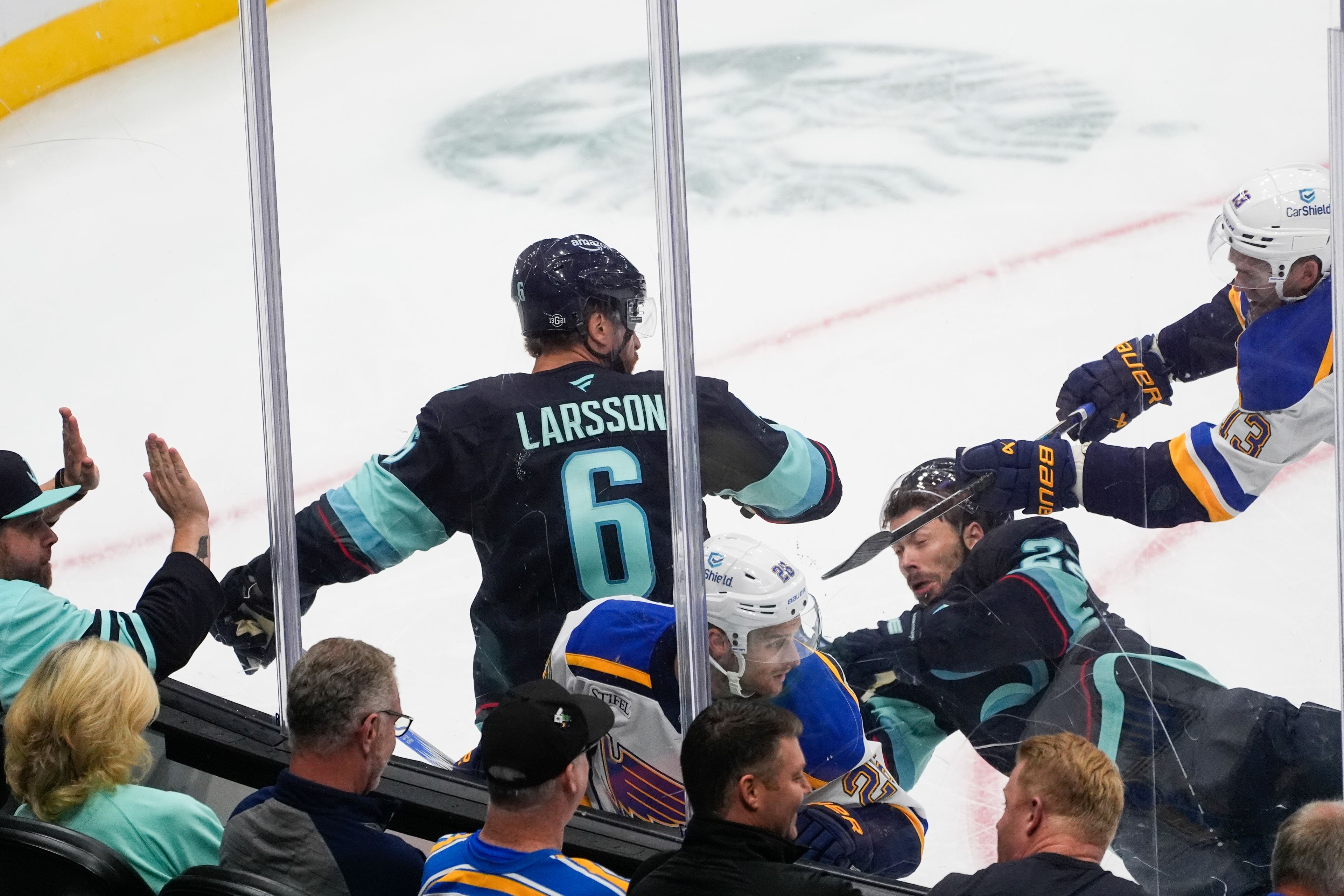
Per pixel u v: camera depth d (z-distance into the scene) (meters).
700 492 9.84
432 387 11.20
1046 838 6.62
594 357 10.73
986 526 10.19
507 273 11.28
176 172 12.34
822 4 10.94
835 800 9.77
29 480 11.46
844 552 10.34
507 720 6.32
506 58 11.55
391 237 11.41
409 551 10.95
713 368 11.17
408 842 9.83
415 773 10.16
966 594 10.08
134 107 12.38
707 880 6.06
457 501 10.89
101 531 12.41
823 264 10.90
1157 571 9.86
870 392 10.67
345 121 11.66
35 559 11.50
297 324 11.70
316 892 6.82
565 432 10.62
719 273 11.32
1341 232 8.98
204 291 12.20
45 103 12.58
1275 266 9.66
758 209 11.24
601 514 10.51
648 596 10.34
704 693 9.82
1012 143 10.52
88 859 6.68
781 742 6.27
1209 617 9.71
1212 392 9.90
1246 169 10.04
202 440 12.18
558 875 6.23
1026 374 10.41
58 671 7.35
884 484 10.48
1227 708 9.59
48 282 12.64
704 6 11.17
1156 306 10.13
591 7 11.30
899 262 10.83
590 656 10.27
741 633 9.86
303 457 11.52
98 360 12.38
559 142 11.23
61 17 12.46
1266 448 9.72
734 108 11.23
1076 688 9.86
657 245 10.27
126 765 7.42
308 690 6.92
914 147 10.82
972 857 9.75
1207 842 9.55
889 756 9.99
